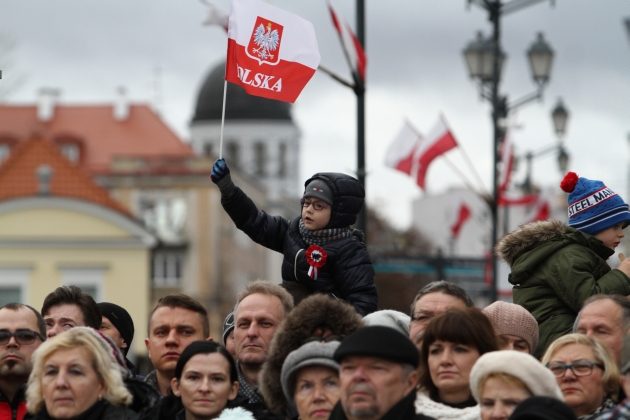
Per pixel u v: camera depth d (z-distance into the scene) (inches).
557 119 2469.2
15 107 6422.2
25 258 4490.7
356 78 1246.9
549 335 783.7
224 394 701.9
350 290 792.3
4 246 4488.2
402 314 751.7
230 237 5925.2
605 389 687.1
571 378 682.8
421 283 3745.1
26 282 4503.0
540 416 592.1
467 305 734.5
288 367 663.8
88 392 679.1
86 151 6269.7
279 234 815.7
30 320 765.3
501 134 2235.5
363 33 1282.0
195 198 5826.8
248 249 6186.0
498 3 1975.9
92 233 4512.8
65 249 4503.0
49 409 678.5
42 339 768.3
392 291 3732.8
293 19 902.4
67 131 6318.9
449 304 730.2
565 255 783.1
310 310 684.1
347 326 682.2
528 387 617.9
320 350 660.1
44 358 681.0
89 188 4645.7
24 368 760.3
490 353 627.2
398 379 604.4
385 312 748.0
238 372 749.9
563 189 807.7
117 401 682.2
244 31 887.7
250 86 888.3
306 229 802.2
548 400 596.7
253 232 815.7
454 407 672.4
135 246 4507.9
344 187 796.6
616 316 714.8
